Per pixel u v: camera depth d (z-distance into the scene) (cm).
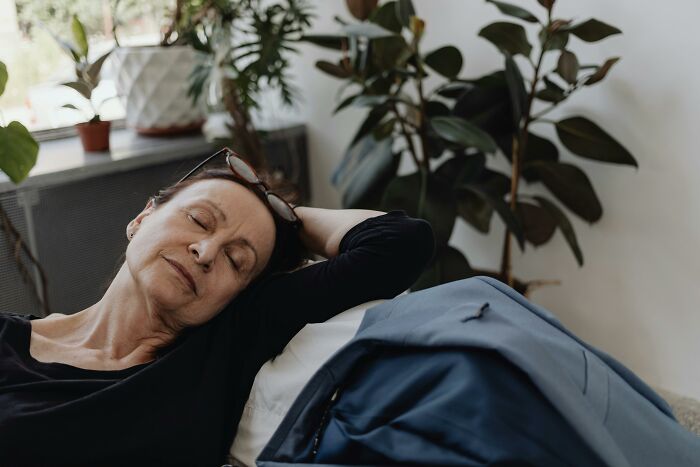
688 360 197
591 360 91
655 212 194
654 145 190
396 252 120
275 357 113
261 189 122
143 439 100
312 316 115
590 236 209
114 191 207
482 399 79
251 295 118
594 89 198
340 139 269
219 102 237
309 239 132
